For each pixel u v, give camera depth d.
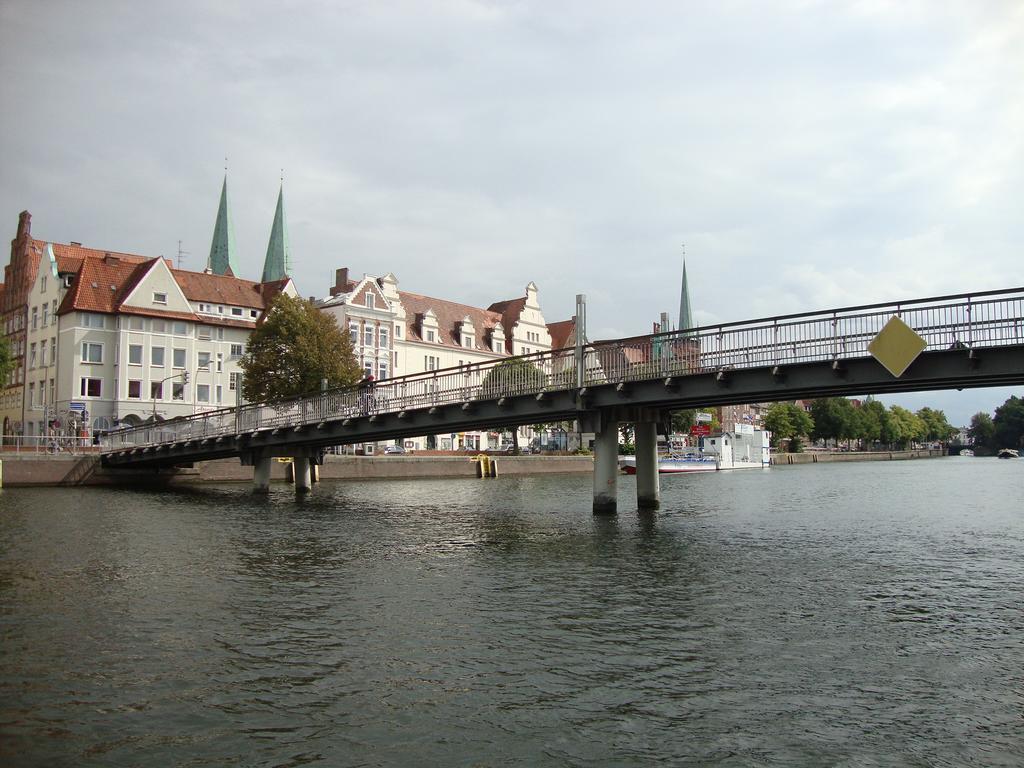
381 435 41.88
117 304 79.38
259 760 8.26
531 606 15.51
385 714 9.55
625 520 33.31
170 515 34.19
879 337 24.61
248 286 92.56
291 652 12.12
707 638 13.11
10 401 88.50
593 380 32.22
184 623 13.95
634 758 8.37
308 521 32.66
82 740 8.74
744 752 8.53
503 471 86.00
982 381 25.30
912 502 45.41
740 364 27.89
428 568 20.27
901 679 11.02
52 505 38.38
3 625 13.73
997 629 13.87
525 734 8.97
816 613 15.05
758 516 35.59
